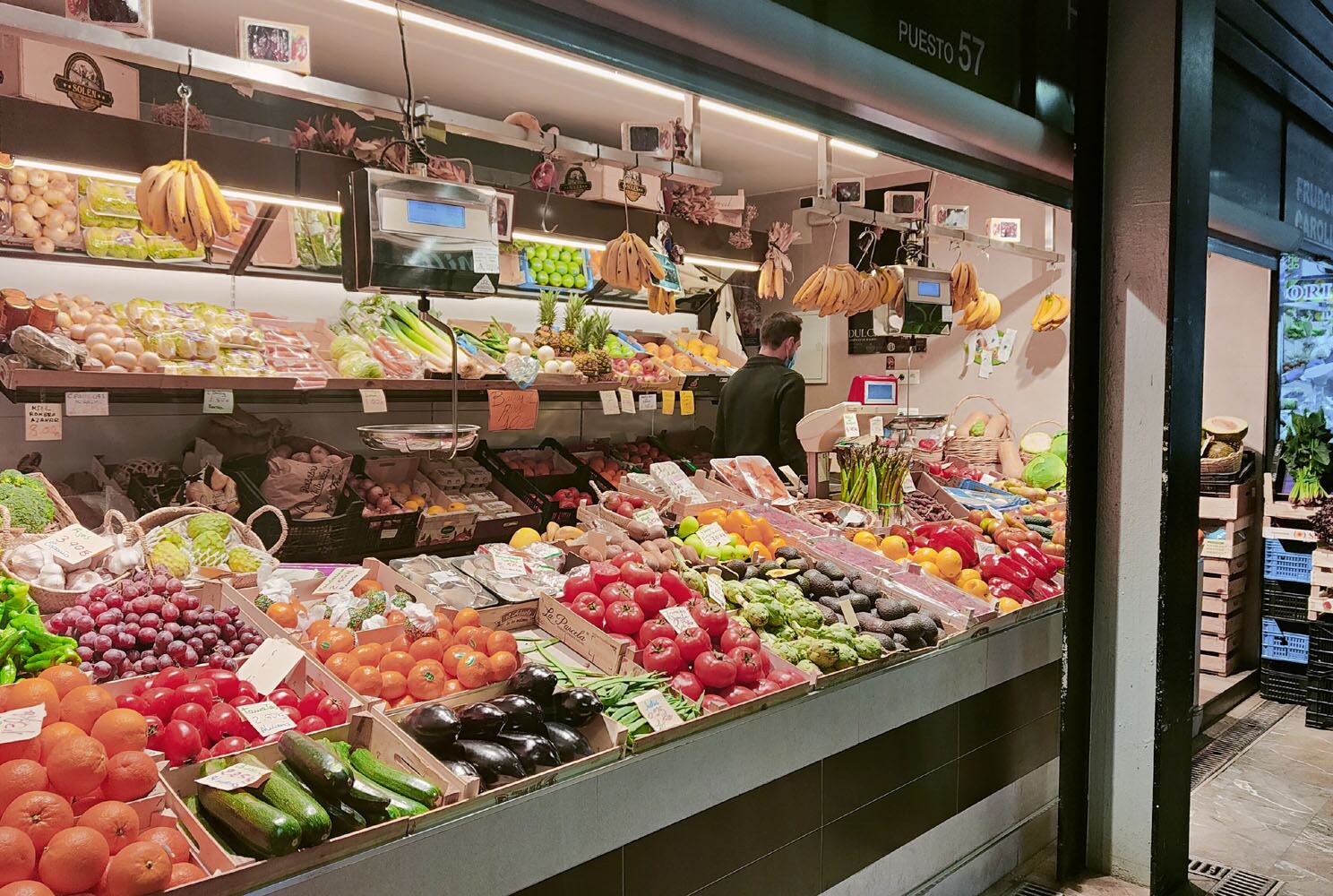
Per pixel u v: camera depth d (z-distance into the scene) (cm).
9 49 313
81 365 341
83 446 418
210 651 222
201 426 446
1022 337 643
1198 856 368
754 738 249
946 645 324
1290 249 497
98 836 149
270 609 251
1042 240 629
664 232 407
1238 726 519
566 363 479
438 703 220
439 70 492
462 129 258
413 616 247
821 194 355
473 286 236
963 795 328
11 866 142
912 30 279
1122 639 331
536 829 198
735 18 225
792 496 425
